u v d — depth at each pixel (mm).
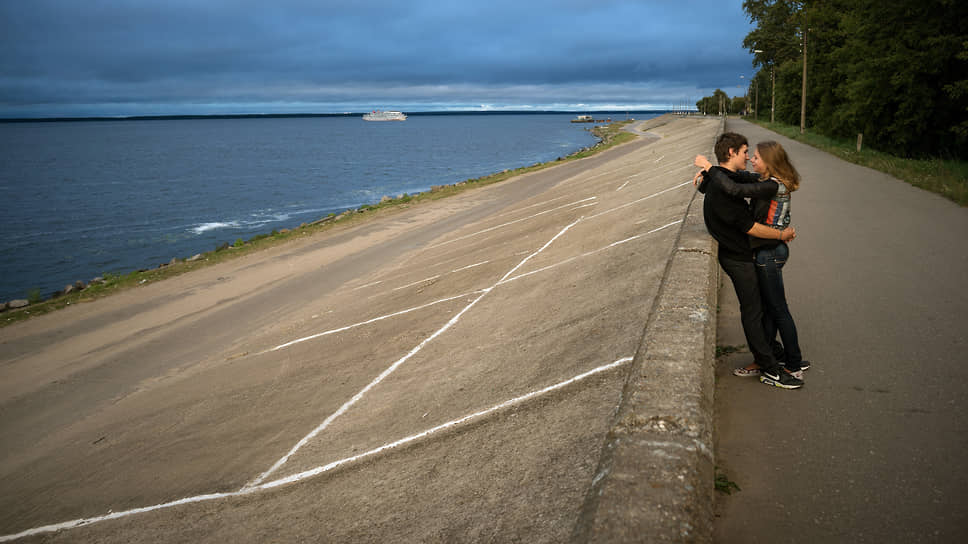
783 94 58719
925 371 4219
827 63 39906
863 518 2766
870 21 27734
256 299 15586
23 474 7691
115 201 50781
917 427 3504
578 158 56469
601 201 18297
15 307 17969
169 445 7246
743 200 4004
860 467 3166
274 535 4316
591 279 8633
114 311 15758
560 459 3875
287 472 5441
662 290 4980
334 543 3912
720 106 163875
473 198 31750
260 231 36906
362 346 9227
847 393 4008
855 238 8617
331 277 17062
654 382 3355
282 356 10062
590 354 5652
